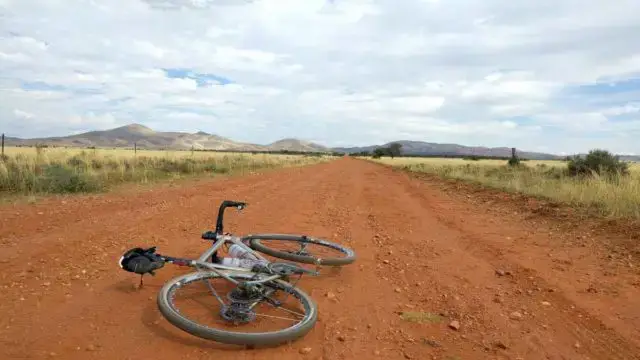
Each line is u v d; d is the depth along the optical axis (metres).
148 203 11.30
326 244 6.36
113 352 3.47
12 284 4.86
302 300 4.21
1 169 12.97
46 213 9.24
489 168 32.28
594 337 4.18
